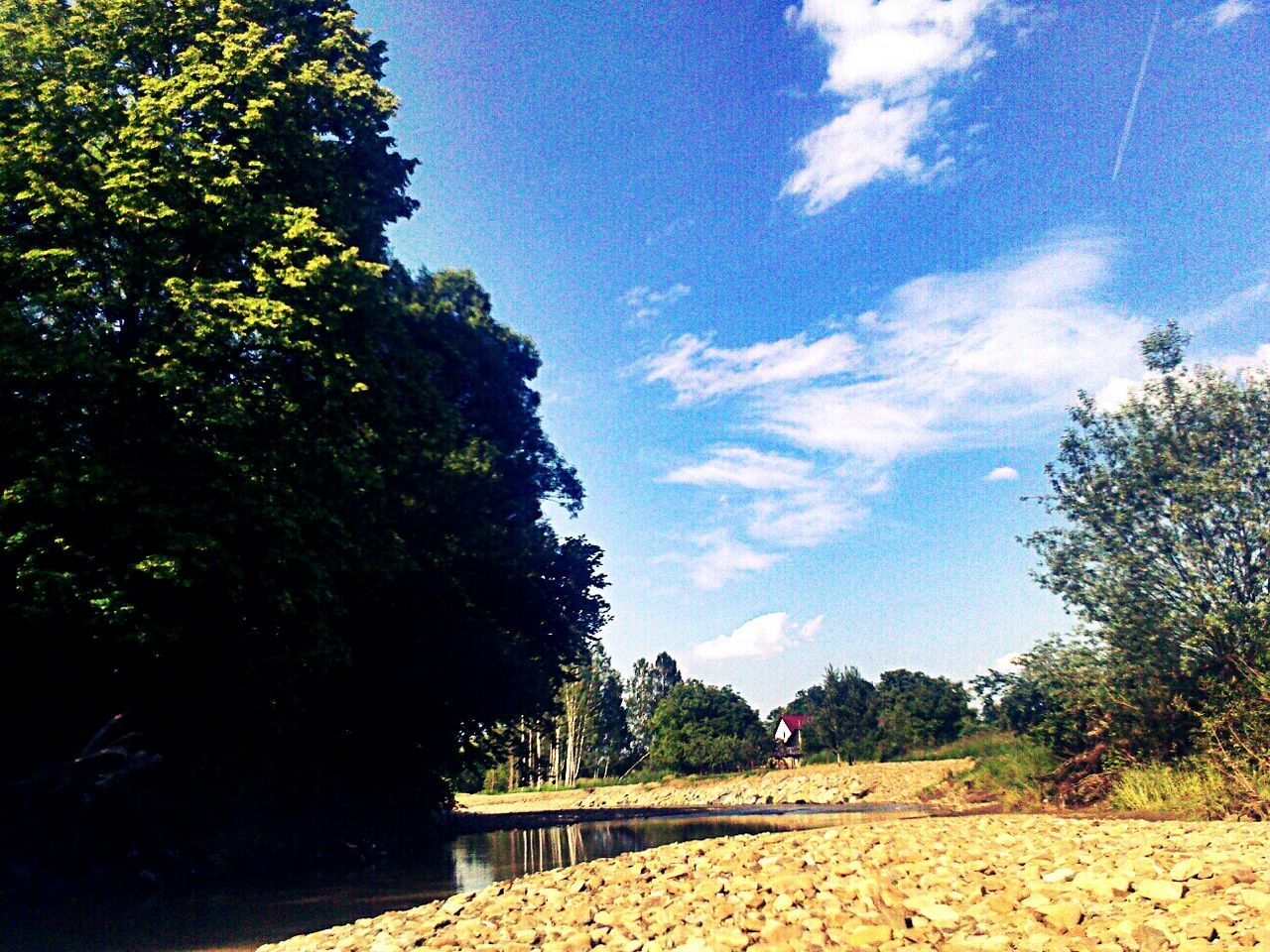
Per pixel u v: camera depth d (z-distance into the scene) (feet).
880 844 43.24
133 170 50.01
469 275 117.70
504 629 103.40
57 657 51.06
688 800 187.62
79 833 49.78
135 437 49.11
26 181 48.08
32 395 46.24
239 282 53.06
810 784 168.14
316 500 53.67
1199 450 65.10
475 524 89.25
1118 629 65.98
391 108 75.97
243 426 50.80
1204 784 59.57
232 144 56.49
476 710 94.22
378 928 32.63
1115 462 68.49
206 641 55.42
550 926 29.81
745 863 38.86
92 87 53.01
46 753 51.83
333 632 62.18
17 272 47.50
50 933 36.09
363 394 60.18
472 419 105.29
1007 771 95.96
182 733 58.75
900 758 206.08
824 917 27.78
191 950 32.01
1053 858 36.37
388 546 65.72
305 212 54.75
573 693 281.95
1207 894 26.63
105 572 46.09
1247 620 59.72
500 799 235.20
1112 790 70.38
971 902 29.25
